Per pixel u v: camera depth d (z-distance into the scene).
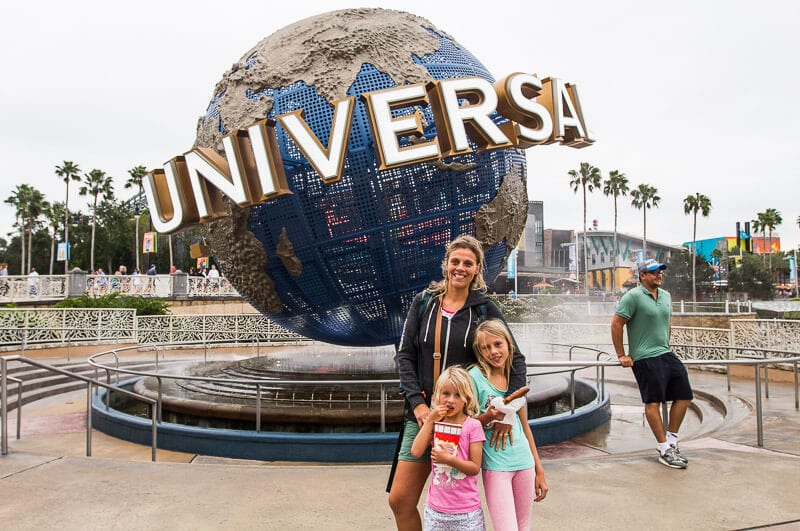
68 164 57.03
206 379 6.92
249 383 6.64
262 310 8.04
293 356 10.45
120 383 9.95
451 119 6.30
